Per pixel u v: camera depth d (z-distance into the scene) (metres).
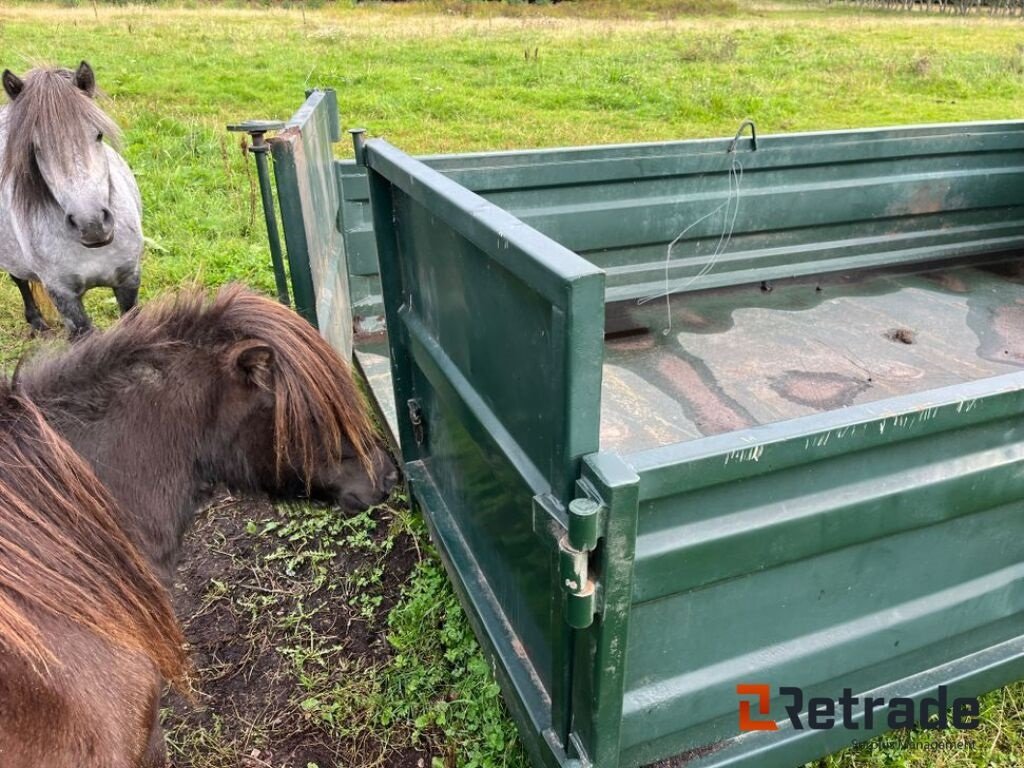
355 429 1.50
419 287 1.96
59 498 1.22
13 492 1.19
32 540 1.18
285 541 2.58
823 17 21.03
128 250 3.43
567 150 2.77
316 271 2.54
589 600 1.07
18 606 1.14
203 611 2.29
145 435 1.39
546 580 1.36
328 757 1.86
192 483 1.47
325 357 1.46
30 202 3.14
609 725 1.21
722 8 22.34
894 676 1.52
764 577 1.25
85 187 2.96
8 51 10.32
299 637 2.20
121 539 1.29
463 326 1.61
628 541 1.04
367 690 2.02
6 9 16.05
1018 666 1.62
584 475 1.08
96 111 3.07
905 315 3.19
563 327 1.02
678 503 1.10
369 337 3.43
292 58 10.98
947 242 3.58
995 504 1.36
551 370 1.11
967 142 3.38
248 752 1.88
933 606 1.46
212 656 2.14
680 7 22.03
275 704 2.00
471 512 1.87
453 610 2.20
